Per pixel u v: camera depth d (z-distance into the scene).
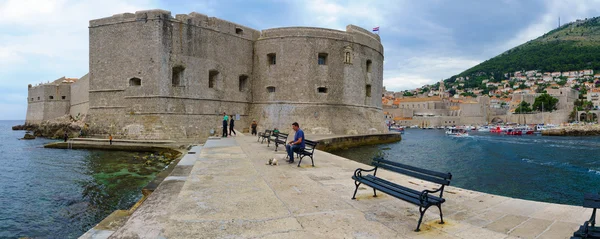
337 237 5.26
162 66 33.56
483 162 32.03
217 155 15.14
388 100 169.00
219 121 38.31
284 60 41.41
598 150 42.03
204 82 36.91
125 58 34.56
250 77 42.66
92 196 16.05
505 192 19.97
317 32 42.06
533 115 121.75
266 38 42.09
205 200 7.34
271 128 40.69
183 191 8.16
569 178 24.08
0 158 27.64
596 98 142.62
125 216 7.19
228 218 6.12
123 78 34.59
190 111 35.56
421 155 36.75
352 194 8.04
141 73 33.88
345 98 44.09
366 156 32.94
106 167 23.31
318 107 41.81
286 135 17.22
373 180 7.41
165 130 33.25
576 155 37.09
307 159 14.05
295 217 6.23
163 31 33.72
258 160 13.58
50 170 22.48
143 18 33.84
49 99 57.31
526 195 19.27
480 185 21.88
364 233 5.45
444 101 153.25
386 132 51.22
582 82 199.38
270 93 41.91
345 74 44.09
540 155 37.25
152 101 33.50
